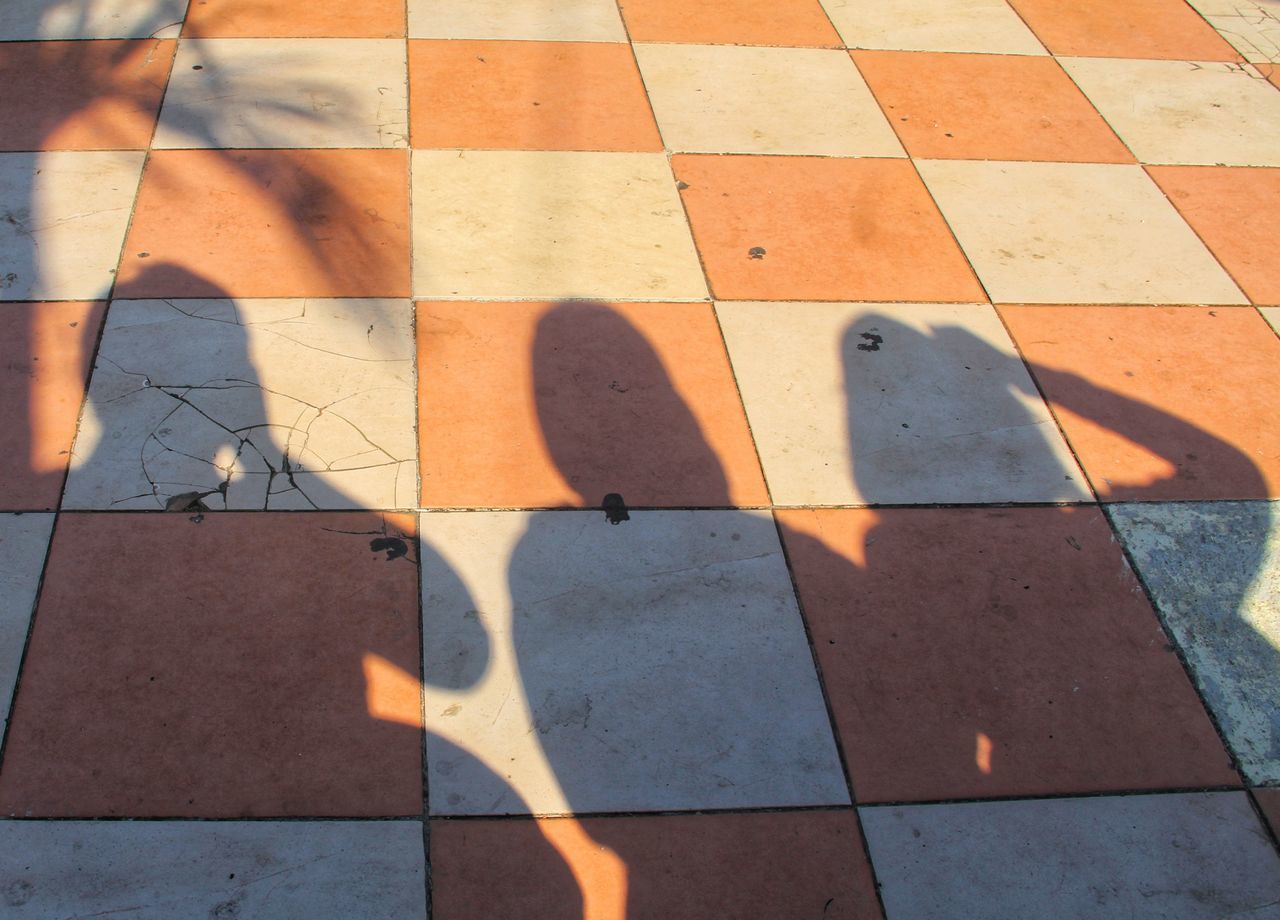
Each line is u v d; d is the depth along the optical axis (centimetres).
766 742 296
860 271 438
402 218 435
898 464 369
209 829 269
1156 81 566
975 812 289
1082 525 358
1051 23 602
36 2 524
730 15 578
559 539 335
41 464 338
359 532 330
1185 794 298
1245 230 480
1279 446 390
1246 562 353
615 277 421
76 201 425
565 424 367
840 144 500
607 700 301
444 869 267
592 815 279
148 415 355
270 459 346
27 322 379
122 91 479
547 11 564
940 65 560
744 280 427
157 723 286
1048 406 394
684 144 489
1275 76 578
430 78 509
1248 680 324
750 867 274
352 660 302
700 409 377
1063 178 496
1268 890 281
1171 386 407
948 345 412
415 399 369
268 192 439
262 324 387
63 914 253
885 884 274
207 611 309
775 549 339
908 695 310
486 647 308
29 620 302
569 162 471
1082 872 280
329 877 264
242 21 530
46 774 275
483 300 405
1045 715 310
